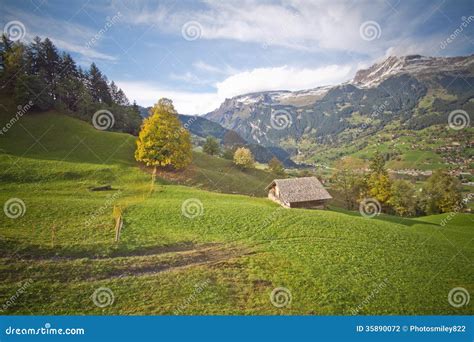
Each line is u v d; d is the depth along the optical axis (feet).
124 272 65.26
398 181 157.58
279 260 74.43
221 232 86.74
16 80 155.33
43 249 68.54
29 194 101.40
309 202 124.77
